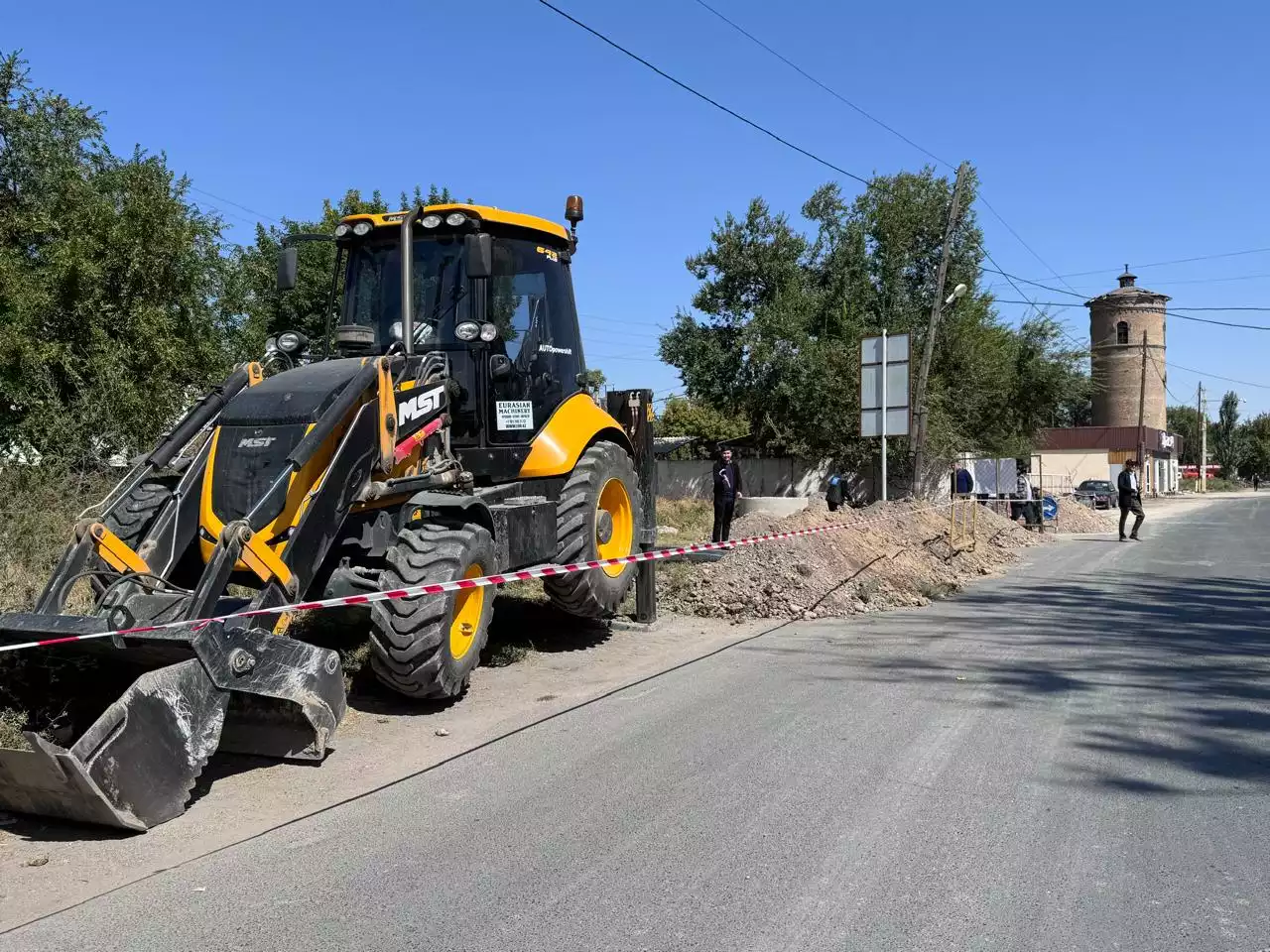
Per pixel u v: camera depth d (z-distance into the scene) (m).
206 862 3.89
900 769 5.05
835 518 13.33
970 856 3.94
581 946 3.21
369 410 5.85
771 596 9.94
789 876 3.75
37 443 11.26
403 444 6.24
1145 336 55.62
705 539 18.59
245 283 15.52
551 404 7.91
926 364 22.62
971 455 31.59
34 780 4.02
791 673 7.33
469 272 6.60
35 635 4.48
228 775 4.94
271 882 3.71
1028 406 32.41
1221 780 4.88
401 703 6.32
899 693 6.70
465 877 3.75
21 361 11.07
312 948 3.20
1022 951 3.19
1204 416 71.94
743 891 3.62
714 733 5.72
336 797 4.63
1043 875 3.76
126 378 11.87
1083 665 7.62
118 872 3.79
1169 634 9.05
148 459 5.65
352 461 5.68
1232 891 3.63
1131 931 3.32
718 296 32.44
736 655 8.00
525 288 7.76
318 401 5.61
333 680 5.12
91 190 12.57
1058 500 26.78
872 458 30.36
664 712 6.20
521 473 7.55
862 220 32.41
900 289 31.64
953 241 31.66
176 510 5.45
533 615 9.34
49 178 12.93
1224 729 5.82
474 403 7.22
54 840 4.11
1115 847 4.04
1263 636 8.95
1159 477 60.78
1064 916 3.42
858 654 8.09
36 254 12.91
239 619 4.73
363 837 4.15
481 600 6.34
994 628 9.39
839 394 29.27
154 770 4.20
